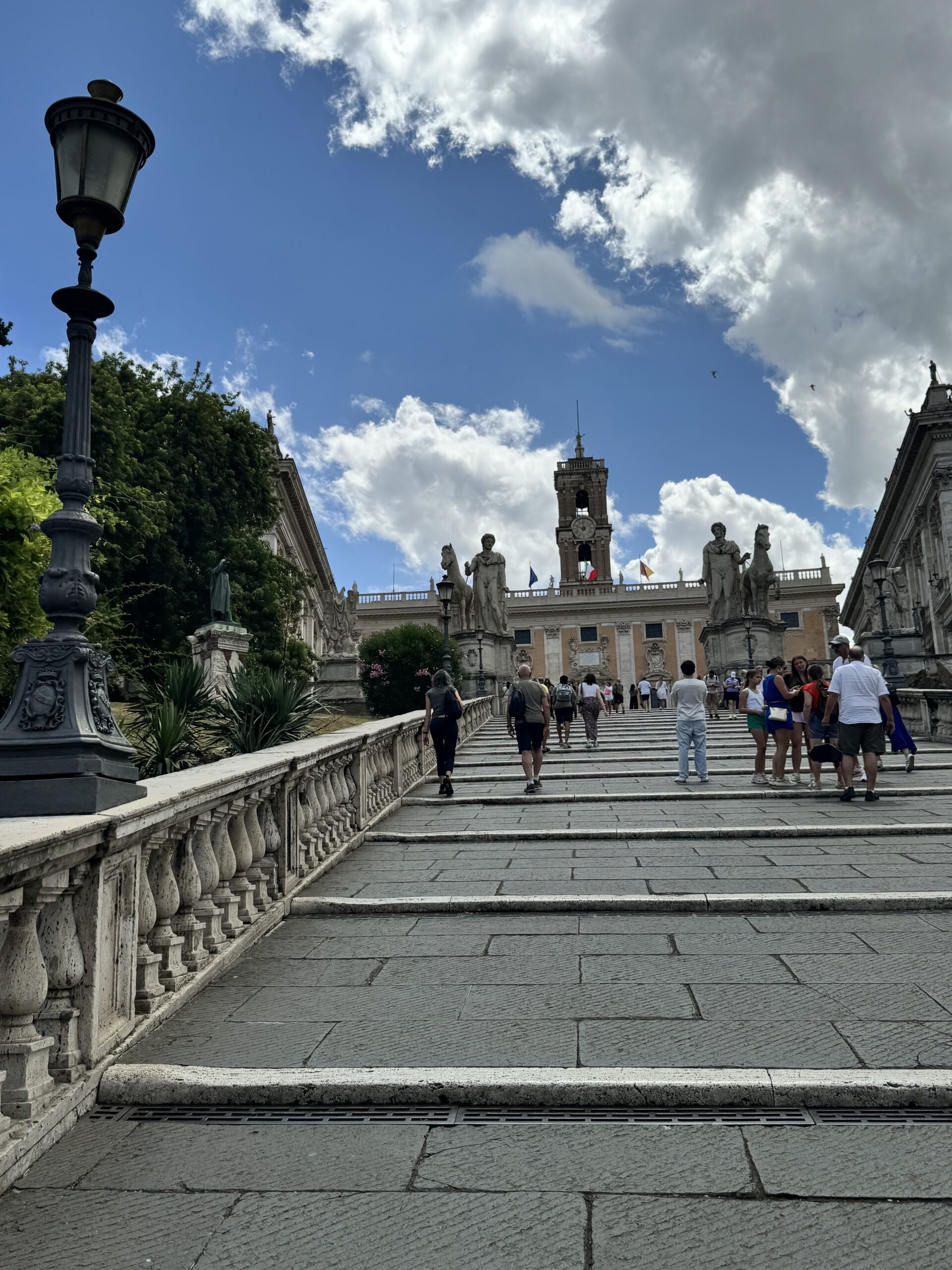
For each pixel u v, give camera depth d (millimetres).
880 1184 2502
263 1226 2377
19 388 24641
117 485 24016
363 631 77250
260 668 11703
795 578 74312
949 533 38906
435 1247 2270
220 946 4598
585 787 11344
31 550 10297
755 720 10930
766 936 4918
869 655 25797
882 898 5406
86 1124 3006
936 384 39688
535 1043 3488
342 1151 2793
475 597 32938
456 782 12641
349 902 5770
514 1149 2785
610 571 87438
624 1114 3002
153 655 16922
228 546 28953
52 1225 2402
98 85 4281
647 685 44219
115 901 3492
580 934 5078
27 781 3352
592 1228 2334
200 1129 2965
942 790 9883
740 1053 3324
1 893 2693
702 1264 2170
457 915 5617
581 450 91125
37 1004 2850
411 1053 3416
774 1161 2650
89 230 4105
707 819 8703
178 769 9844
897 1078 3016
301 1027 3734
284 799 5852
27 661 3656
